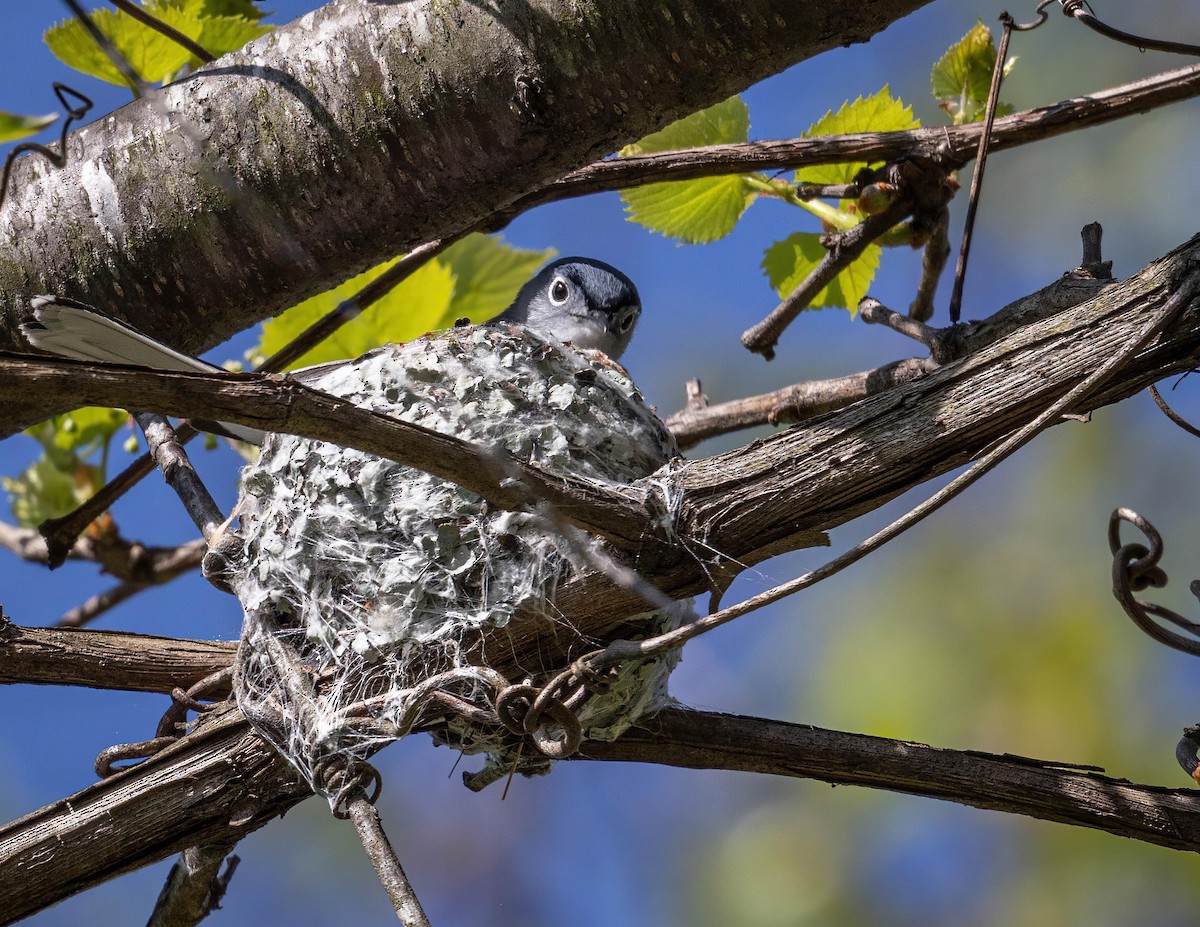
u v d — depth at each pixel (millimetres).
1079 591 10609
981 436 5418
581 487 5355
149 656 6297
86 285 5984
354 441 4676
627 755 6562
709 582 5688
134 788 5664
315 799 11484
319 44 5820
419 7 5715
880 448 5469
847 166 7836
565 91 5625
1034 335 5465
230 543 6898
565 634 6043
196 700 6254
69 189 5961
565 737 5094
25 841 5523
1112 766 9766
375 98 5734
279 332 8336
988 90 7531
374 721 5465
